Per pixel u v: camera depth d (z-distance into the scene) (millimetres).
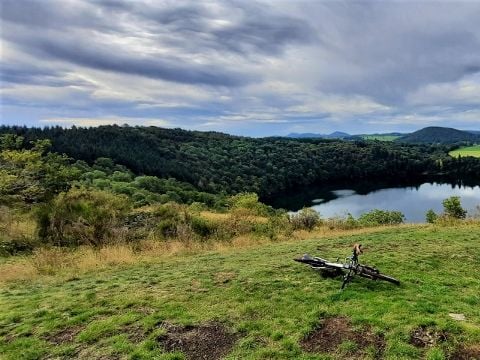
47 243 18375
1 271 13656
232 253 16000
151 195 68875
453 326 7117
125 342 7480
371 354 6578
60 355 7223
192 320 8281
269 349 6953
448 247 14500
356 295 9141
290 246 17000
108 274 13000
